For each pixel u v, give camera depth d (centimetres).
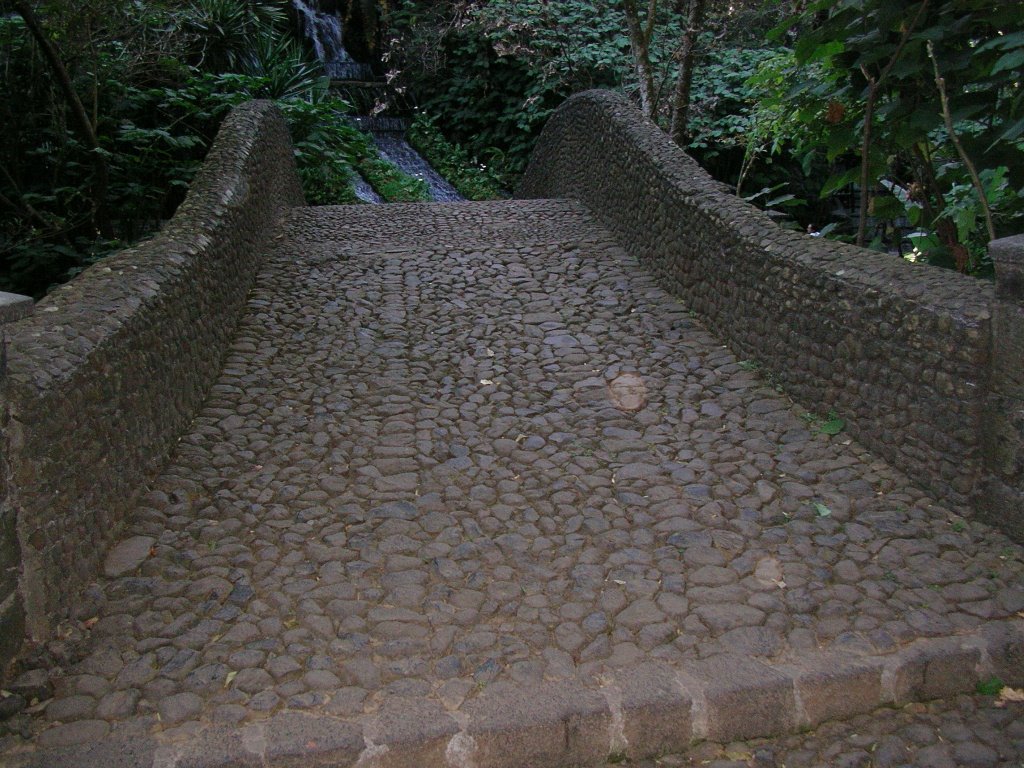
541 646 351
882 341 471
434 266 786
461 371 598
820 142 676
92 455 383
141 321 445
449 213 962
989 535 414
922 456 450
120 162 934
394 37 1748
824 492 455
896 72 521
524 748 310
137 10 912
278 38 1403
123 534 412
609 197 879
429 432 521
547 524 434
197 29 1198
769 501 450
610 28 1365
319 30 1828
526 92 1511
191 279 536
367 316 680
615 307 694
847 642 352
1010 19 495
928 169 597
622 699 321
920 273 467
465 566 402
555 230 887
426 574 396
